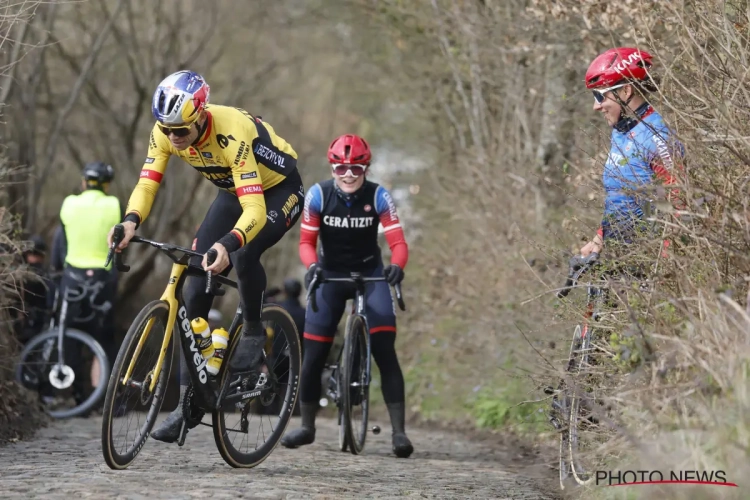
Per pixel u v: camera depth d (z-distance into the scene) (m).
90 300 23.95
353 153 17.36
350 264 18.22
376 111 45.38
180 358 12.52
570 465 12.35
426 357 31.75
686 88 12.72
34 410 20.61
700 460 9.38
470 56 30.12
